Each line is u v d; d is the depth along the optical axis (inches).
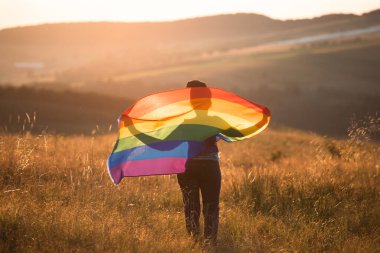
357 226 285.3
